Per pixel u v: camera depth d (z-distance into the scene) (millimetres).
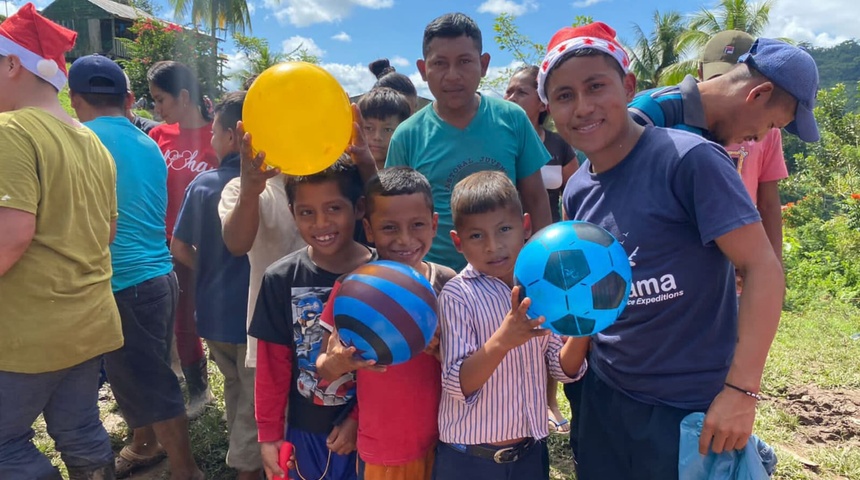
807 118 2166
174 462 3049
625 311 1958
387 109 3775
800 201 15367
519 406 2053
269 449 2316
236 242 2449
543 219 3027
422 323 1809
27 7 2336
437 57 2826
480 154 2885
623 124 1928
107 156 2645
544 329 1680
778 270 1723
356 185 2281
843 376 5023
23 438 2438
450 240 2875
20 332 2268
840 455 3699
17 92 2357
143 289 2943
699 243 1851
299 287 2275
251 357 2688
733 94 2207
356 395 2285
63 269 2330
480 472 2037
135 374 2938
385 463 2092
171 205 3785
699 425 1822
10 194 2121
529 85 4234
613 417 2066
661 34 28078
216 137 2998
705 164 1759
